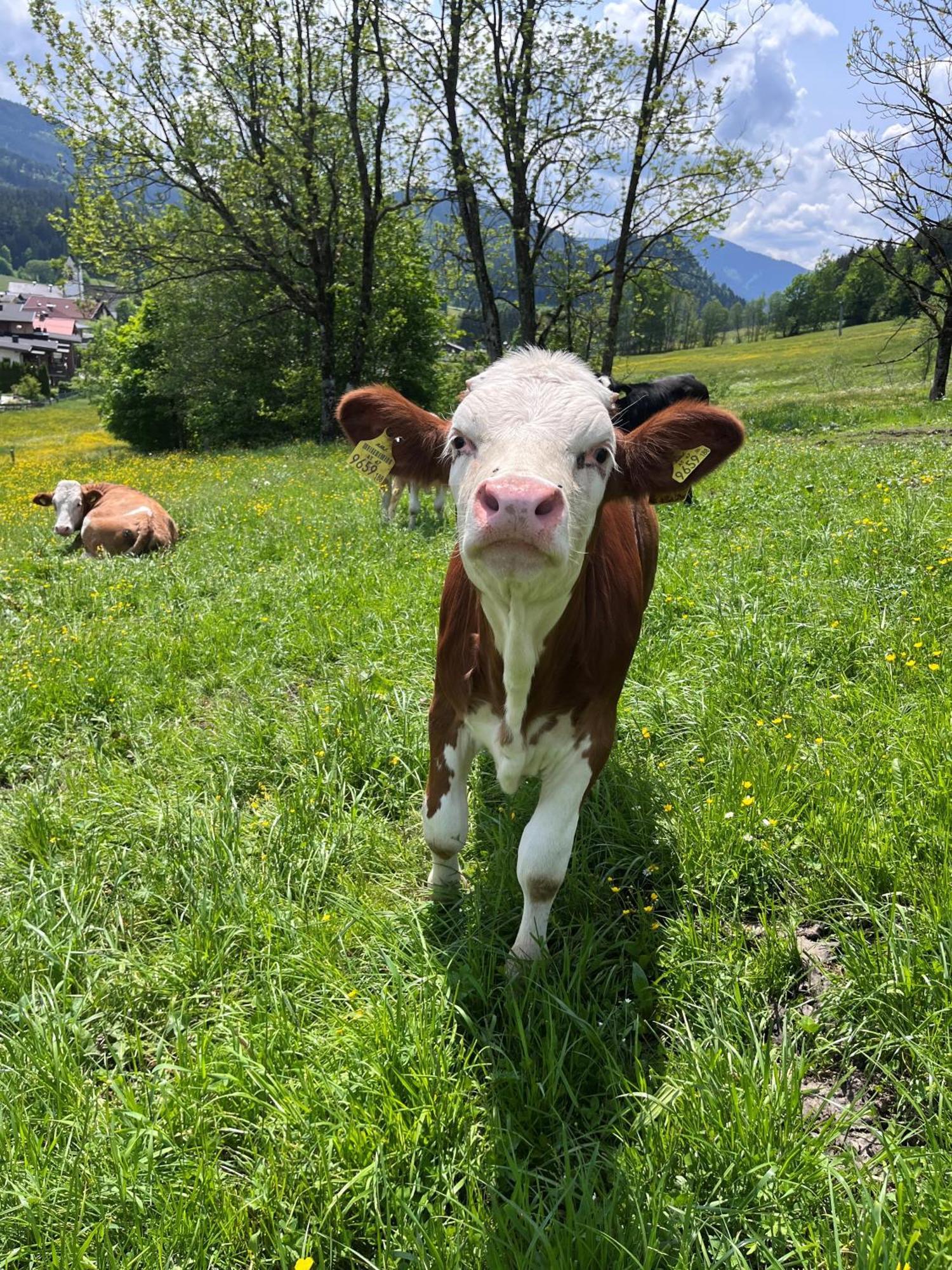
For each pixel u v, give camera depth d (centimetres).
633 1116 96
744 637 181
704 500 329
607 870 132
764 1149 86
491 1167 89
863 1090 97
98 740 177
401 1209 85
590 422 98
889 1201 82
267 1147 91
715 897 121
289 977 113
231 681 200
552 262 796
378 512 367
